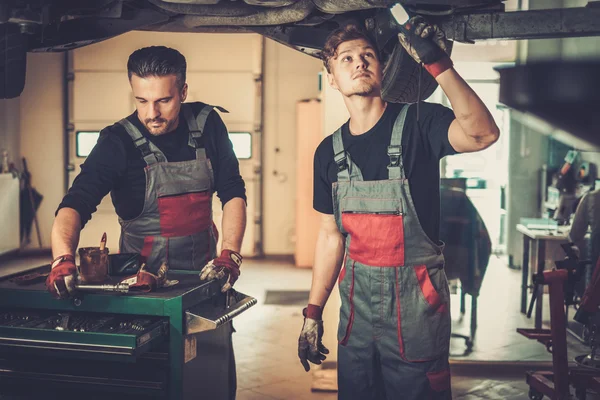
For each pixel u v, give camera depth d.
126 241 2.45
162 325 2.01
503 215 3.97
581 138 3.91
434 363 2.02
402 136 2.00
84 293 2.03
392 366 2.05
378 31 2.19
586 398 3.15
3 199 7.14
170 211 2.37
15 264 7.15
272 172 7.88
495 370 3.77
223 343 2.45
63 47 2.59
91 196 2.25
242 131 7.81
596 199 3.74
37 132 7.77
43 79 7.74
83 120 7.79
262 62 7.76
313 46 2.63
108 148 2.31
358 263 2.07
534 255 3.96
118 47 7.71
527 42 3.80
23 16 2.27
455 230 3.95
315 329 2.20
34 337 1.94
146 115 2.26
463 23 2.32
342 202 2.08
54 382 2.12
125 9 2.53
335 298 3.68
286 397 3.43
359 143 2.05
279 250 7.94
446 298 2.05
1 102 7.30
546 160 3.97
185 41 7.72
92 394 2.12
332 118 3.49
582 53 3.78
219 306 2.25
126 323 1.99
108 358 1.89
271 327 4.82
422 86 2.33
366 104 2.03
